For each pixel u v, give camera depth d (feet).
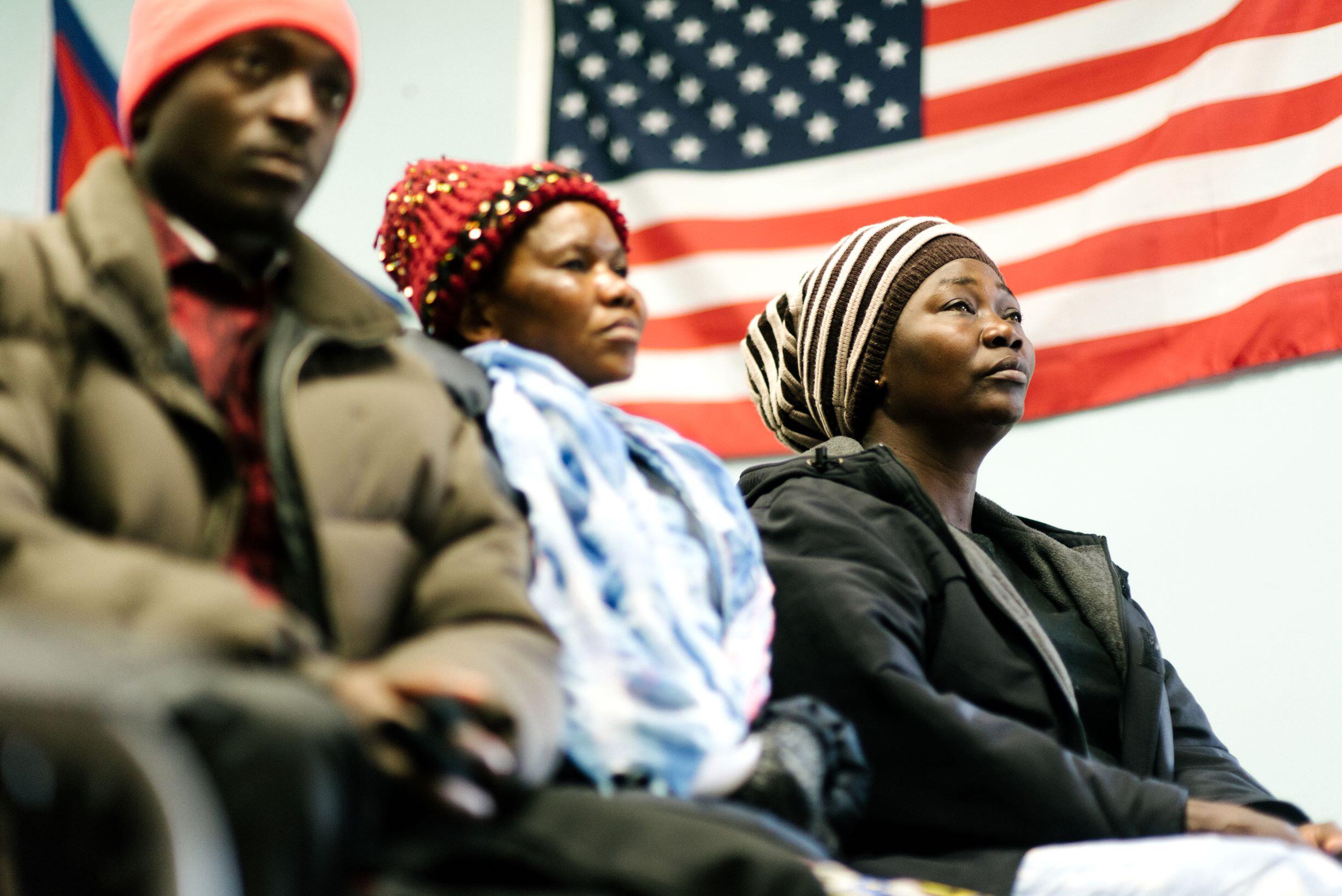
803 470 10.11
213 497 5.62
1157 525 15.35
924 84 17.60
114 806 3.54
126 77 6.55
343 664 4.97
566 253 8.17
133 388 5.55
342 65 6.56
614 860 4.90
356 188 17.99
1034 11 17.54
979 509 10.94
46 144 17.85
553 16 18.37
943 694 8.61
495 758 4.76
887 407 10.84
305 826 3.84
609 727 6.21
